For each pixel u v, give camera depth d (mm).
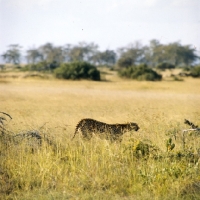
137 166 32062
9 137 36500
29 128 41125
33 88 137625
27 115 59125
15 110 67000
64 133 40156
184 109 68938
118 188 29203
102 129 41469
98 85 169875
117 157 33000
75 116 58219
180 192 28172
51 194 28094
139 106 77000
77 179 30219
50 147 34625
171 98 103062
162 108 69688
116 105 80750
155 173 30516
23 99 93688
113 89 147500
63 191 28625
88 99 96438
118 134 41812
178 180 29516
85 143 35875
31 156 33094
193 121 50938
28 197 27781
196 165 31219
